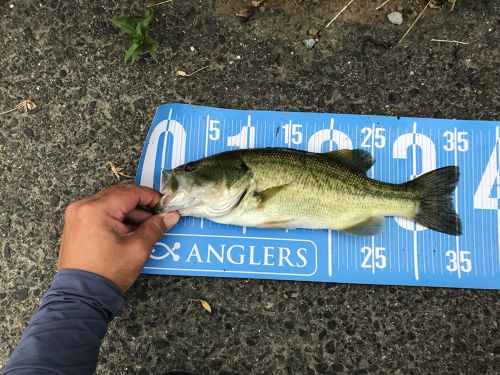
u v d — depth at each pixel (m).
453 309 0.58
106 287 0.48
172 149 0.60
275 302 0.58
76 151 0.60
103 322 0.47
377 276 0.58
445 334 0.58
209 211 0.55
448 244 0.58
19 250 0.59
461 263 0.58
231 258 0.58
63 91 0.61
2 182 0.60
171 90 0.61
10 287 0.59
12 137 0.60
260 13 0.61
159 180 0.59
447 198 0.57
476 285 0.58
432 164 0.60
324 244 0.58
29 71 0.61
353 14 0.61
